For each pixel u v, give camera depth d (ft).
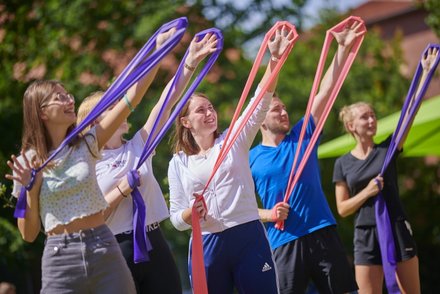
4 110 63.52
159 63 19.81
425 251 78.38
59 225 19.33
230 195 24.12
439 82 113.70
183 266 93.61
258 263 23.89
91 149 19.54
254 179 27.89
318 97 27.48
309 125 27.48
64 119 19.61
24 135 19.74
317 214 27.02
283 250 27.02
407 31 128.47
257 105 24.00
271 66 23.77
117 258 19.47
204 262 24.31
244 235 24.00
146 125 24.17
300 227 26.91
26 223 19.62
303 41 95.45
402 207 29.55
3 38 69.72
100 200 19.39
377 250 29.58
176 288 23.44
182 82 21.79
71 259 19.22
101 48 75.72
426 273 77.51
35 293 59.93
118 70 76.07
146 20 74.69
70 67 73.56
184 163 25.03
